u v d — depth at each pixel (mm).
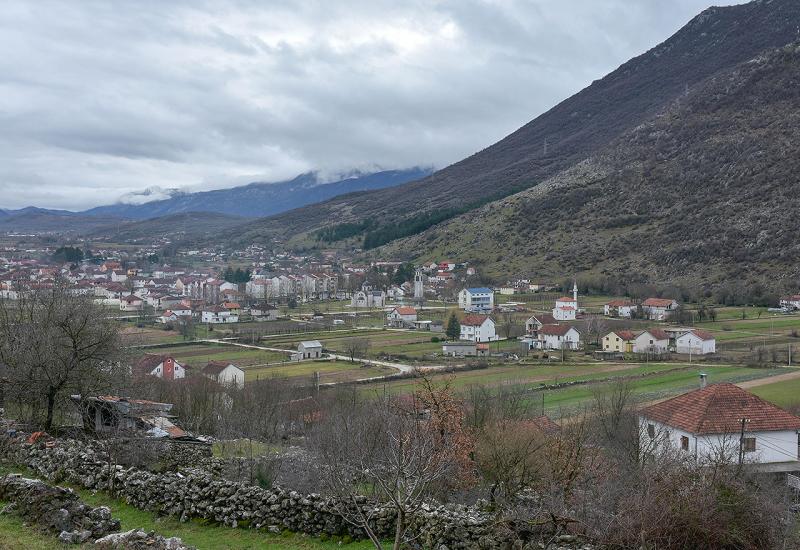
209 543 18609
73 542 16250
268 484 25453
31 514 17422
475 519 17953
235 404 51188
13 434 25734
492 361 101250
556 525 17047
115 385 33094
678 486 18281
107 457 24156
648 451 27938
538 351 114062
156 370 76812
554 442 26547
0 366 32406
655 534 17062
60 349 30828
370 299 192250
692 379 77312
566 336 116500
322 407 54062
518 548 16766
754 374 78438
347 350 111000
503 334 132750
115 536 16141
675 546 17328
